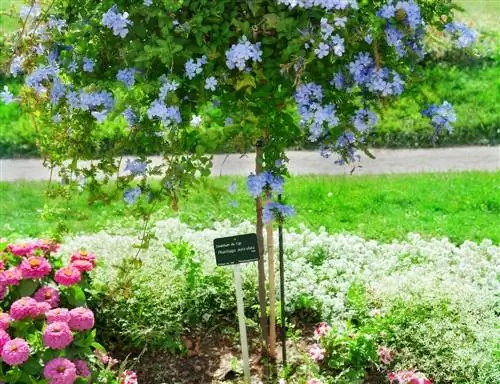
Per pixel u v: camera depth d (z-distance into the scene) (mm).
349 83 3293
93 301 4426
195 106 3461
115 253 5168
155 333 4332
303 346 4430
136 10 3248
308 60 3109
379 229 6234
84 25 3406
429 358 4152
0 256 4207
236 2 3256
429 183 7305
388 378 4047
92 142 3809
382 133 8781
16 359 3406
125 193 3520
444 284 4750
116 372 4137
